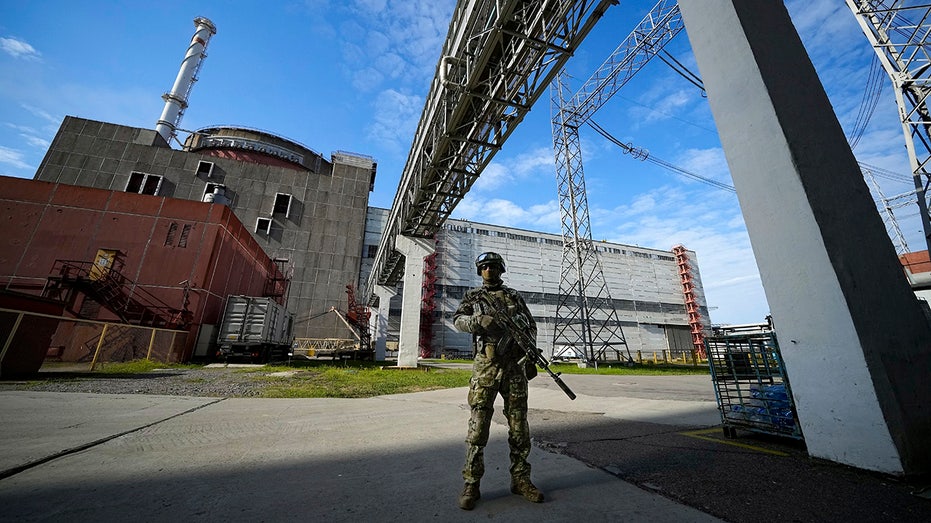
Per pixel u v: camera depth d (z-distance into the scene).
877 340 2.57
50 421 4.20
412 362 19.83
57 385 7.82
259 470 2.65
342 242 44.56
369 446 3.42
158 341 16.11
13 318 8.77
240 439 3.62
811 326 2.83
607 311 62.09
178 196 41.50
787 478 2.42
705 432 3.97
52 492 2.12
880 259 2.83
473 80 12.12
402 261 28.30
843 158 3.08
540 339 54.72
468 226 59.28
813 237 2.77
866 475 2.44
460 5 13.12
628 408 6.02
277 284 34.88
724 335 3.85
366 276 49.66
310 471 2.65
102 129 42.94
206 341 19.19
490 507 1.99
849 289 2.62
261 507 1.96
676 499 2.09
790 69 3.28
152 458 2.89
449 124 13.98
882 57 13.49
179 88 58.47
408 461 2.93
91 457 2.87
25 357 8.98
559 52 10.67
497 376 2.25
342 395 7.85
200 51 63.06
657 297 67.94
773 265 3.10
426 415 5.22
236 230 23.20
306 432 4.00
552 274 60.34
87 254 18.80
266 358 19.80
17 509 1.85
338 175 47.50
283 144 55.25
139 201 20.19
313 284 41.69
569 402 6.92
